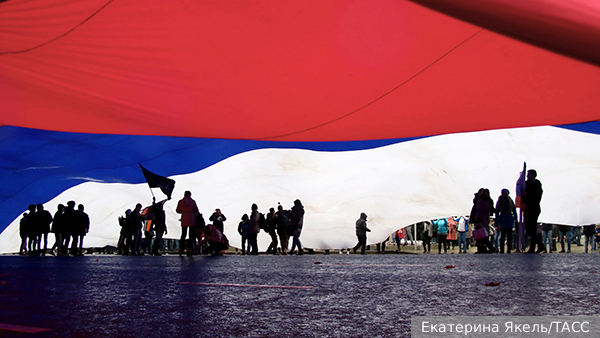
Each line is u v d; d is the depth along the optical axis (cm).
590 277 465
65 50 886
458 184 1942
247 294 370
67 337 219
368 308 295
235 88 1028
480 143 1991
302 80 990
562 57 826
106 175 1881
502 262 719
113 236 2170
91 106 1136
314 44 876
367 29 833
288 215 1734
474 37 820
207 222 2077
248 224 1823
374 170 2047
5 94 1080
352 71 950
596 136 1864
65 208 1705
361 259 940
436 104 1057
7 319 269
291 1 766
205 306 310
